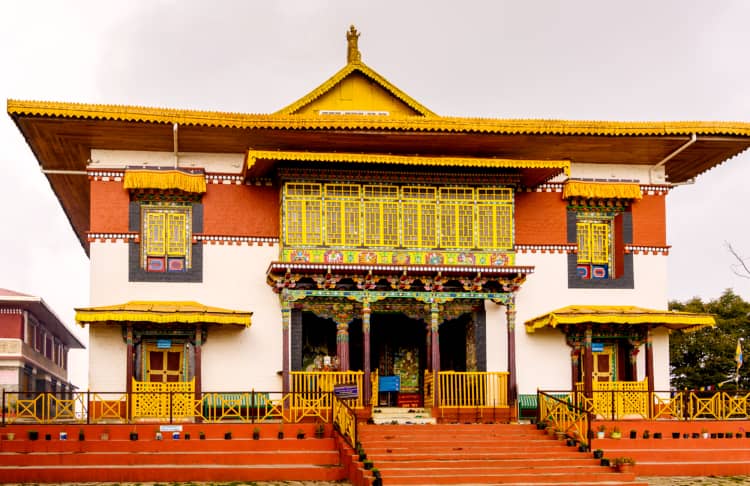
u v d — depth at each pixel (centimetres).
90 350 2911
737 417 2906
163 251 3039
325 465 2400
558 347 3180
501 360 3119
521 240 3225
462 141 3053
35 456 2319
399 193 3003
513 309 3027
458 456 2397
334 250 2938
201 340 2892
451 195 3033
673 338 4475
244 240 3077
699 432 2700
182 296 3016
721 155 3281
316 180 2956
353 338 3303
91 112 2783
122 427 2455
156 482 2283
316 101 3234
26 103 2745
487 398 3058
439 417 2900
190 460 2373
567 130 2997
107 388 2897
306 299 3009
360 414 2828
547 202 3266
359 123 2900
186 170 3080
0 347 4491
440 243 3000
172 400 2631
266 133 2925
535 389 3141
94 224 3006
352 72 3247
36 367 5006
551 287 3222
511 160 2941
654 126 3027
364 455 2306
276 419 2903
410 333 3306
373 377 3009
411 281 2956
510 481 2267
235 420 2808
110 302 2972
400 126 2920
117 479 2278
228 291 3039
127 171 2988
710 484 2369
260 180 3114
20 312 4578
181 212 3072
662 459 2564
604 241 3328
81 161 3234
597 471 2358
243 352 3003
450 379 2975
